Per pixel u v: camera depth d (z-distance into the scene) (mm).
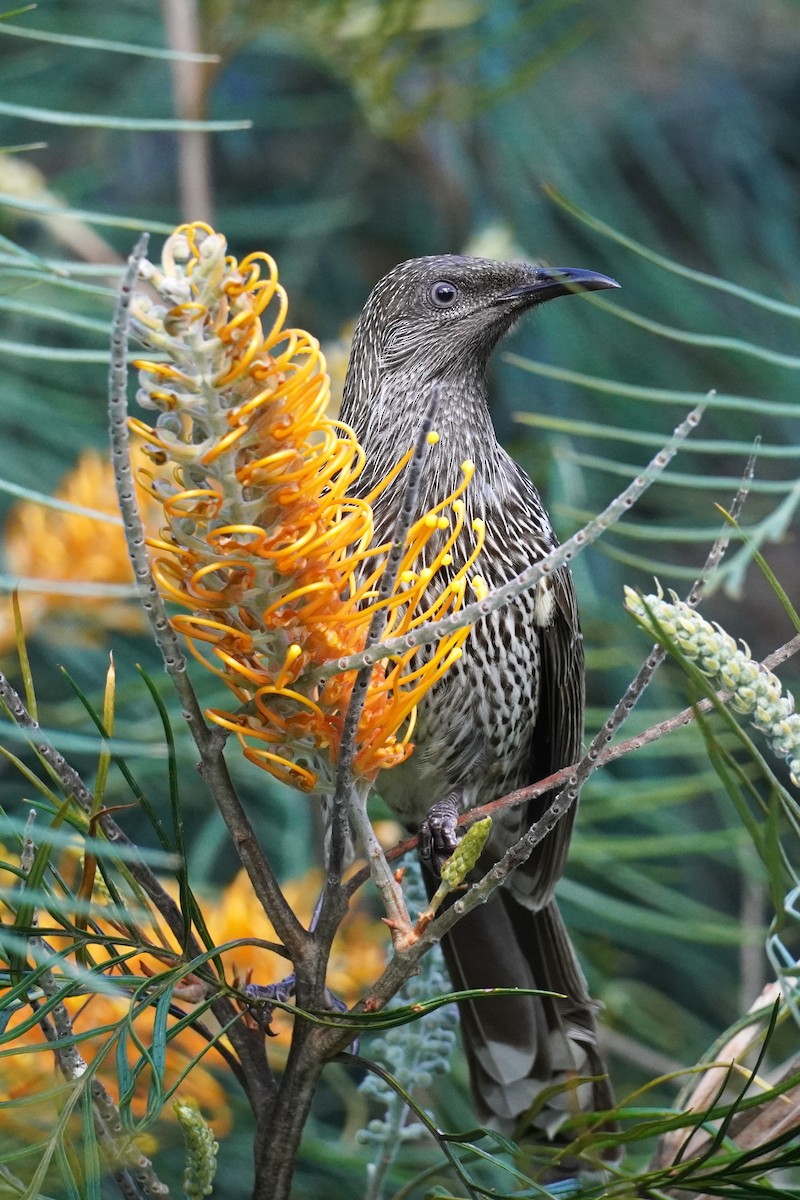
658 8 9047
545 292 5688
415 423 5570
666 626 2902
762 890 5910
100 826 3137
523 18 6902
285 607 2988
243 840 3104
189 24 6840
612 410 7812
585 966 6688
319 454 2951
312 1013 2994
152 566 3020
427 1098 5977
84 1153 2646
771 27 9352
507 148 8234
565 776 3402
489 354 5754
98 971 2910
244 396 2836
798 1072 3520
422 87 8070
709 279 4051
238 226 8258
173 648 2957
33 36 3520
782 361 4031
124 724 5965
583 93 8664
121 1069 2705
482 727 5508
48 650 6492
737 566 3914
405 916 3100
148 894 3170
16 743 6195
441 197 8344
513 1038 5465
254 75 8977
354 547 5277
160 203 8766
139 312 2771
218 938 4254
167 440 2834
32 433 7164
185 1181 3096
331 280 8570
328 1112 6492
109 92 8195
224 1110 4523
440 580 5266
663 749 6406
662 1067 6312
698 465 7961
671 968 7305
